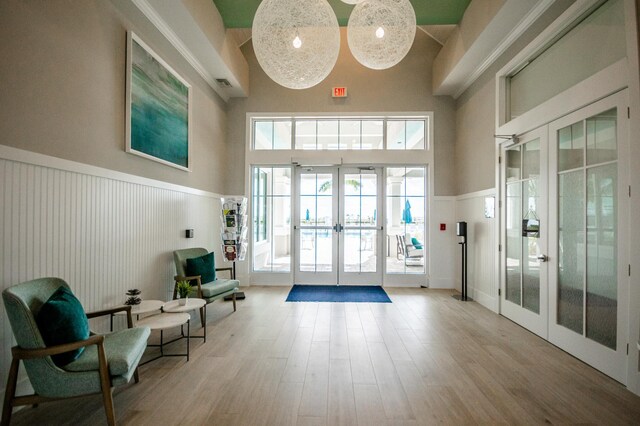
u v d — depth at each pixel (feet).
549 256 10.94
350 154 19.52
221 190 18.90
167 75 12.67
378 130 19.85
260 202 20.11
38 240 7.35
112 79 9.69
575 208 9.91
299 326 12.46
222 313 14.15
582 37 9.84
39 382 5.98
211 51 14.33
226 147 19.60
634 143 7.79
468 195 17.28
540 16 11.33
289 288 18.97
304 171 20.08
